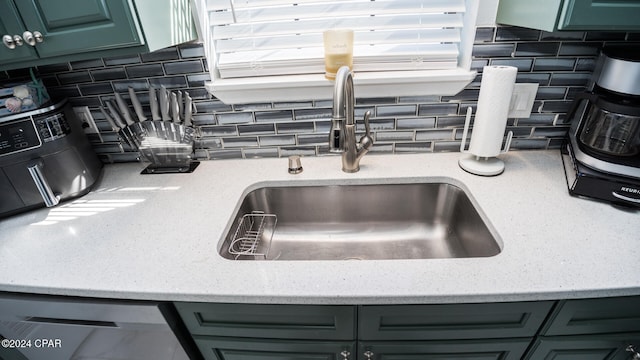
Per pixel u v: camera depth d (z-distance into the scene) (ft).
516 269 2.20
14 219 3.13
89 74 3.51
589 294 2.06
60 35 2.47
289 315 2.36
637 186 2.59
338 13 3.25
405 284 2.14
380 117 3.66
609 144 2.87
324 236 3.75
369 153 3.91
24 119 2.93
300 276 2.25
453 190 3.41
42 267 2.51
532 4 2.56
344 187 3.59
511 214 2.73
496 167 3.33
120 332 2.61
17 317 2.64
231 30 3.37
